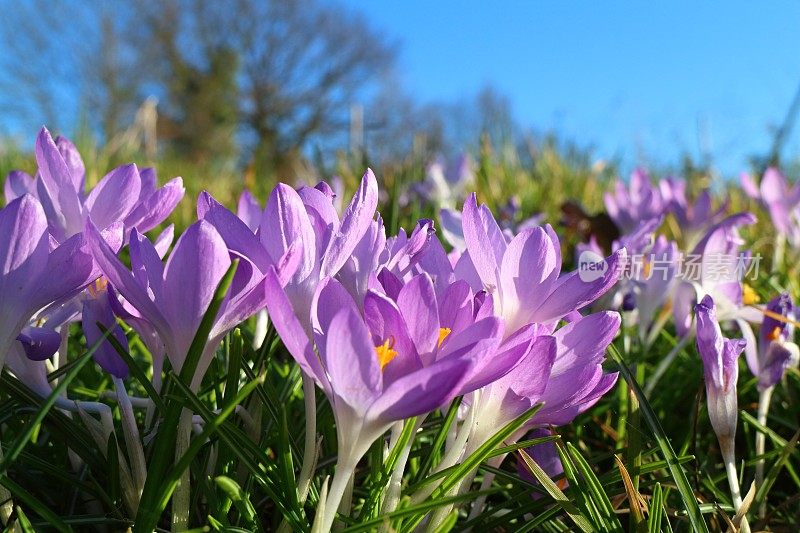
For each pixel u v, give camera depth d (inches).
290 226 7.9
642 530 9.1
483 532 10.1
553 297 8.8
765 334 12.9
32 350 8.4
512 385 8.5
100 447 9.2
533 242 8.9
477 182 42.7
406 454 8.6
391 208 24.6
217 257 7.5
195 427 9.9
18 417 11.1
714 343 10.2
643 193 27.2
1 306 7.8
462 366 6.4
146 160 63.7
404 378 6.6
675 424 15.8
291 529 8.5
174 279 7.6
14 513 8.3
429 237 9.6
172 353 8.0
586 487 9.4
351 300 7.3
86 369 14.1
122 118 247.0
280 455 8.2
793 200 25.6
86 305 8.5
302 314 8.0
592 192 48.2
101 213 9.8
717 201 46.1
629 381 10.7
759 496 11.7
